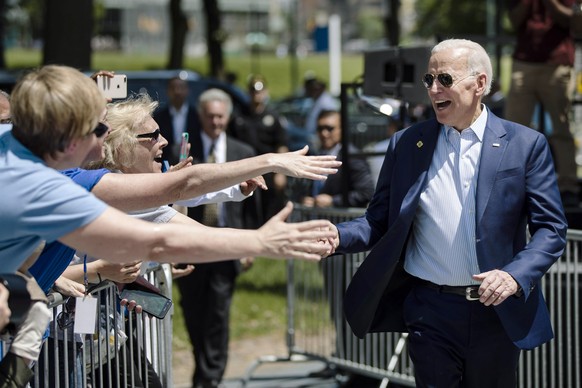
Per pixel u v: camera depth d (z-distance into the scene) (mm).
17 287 2998
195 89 14055
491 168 4004
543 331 4145
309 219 6316
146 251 2879
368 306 4227
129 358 4309
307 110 20438
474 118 4082
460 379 4227
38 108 2875
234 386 6988
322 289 6652
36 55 51938
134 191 3486
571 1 6863
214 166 3502
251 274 10648
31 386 3820
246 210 6891
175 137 8555
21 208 2836
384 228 4297
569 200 7059
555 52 6992
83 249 2891
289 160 3504
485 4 43938
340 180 7012
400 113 6609
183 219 4059
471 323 4117
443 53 4020
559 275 5367
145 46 71312
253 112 10953
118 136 4059
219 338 6586
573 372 5395
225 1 71875
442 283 4145
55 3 12055
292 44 37250
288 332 6949
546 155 4055
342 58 60062
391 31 23125
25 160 2898
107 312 4059
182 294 6617
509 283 3793
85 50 12211
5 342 3385
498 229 3990
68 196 2852
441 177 4102
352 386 6879
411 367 6191
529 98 7125
